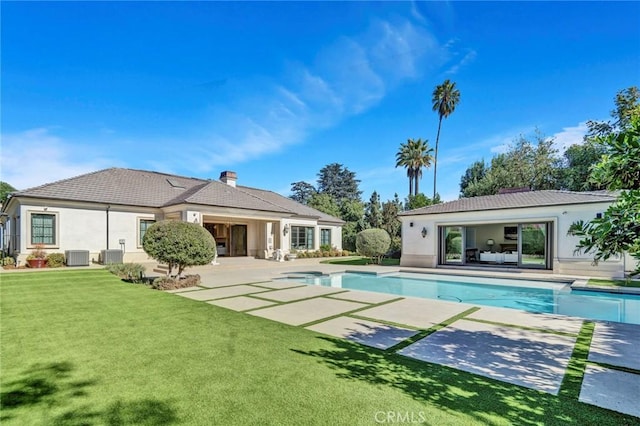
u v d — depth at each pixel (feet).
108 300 30.27
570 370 14.07
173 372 13.79
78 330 20.21
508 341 18.28
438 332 20.15
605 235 9.35
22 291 34.55
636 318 27.68
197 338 18.61
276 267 68.08
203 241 40.47
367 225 121.39
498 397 11.62
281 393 11.91
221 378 13.19
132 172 79.41
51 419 10.17
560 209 52.11
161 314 24.71
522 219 55.77
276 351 16.48
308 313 25.44
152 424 9.89
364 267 66.80
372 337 19.08
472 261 67.77
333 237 110.11
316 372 13.83
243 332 19.93
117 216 64.13
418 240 68.39
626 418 10.16
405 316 24.52
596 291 39.29
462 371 14.01
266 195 106.42
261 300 30.99
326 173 220.64
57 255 55.11
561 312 30.25
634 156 8.82
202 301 30.30
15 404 11.10
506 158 128.57
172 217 67.00
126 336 18.95
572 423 9.93
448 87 136.46
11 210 64.54
